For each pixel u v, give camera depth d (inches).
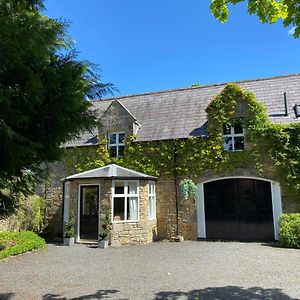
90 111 184.9
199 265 375.6
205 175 617.9
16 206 185.2
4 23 140.1
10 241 505.4
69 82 162.2
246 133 598.5
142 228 589.3
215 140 615.2
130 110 768.3
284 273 328.5
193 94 748.0
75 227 603.8
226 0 214.1
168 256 441.1
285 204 565.0
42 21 162.7
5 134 134.3
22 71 145.7
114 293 270.2
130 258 433.1
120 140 703.7
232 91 617.3
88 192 633.6
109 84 184.9
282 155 566.6
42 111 158.6
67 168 724.7
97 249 520.4
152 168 652.7
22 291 281.1
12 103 143.5
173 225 625.9
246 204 594.2
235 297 251.9
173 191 634.8
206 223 611.2
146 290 276.5
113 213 582.9
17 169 163.5
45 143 166.9
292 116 595.5
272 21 207.9
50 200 728.3
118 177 584.7
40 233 698.8
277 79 698.2
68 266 385.1
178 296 257.4
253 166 588.1
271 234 571.8
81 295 266.7
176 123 679.7
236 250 474.6
